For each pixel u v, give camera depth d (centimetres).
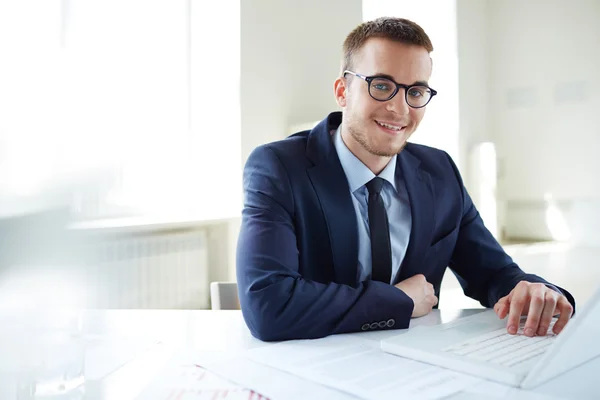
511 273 122
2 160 38
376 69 112
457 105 556
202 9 329
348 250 119
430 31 553
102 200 44
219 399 64
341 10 397
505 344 80
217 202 329
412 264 127
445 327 92
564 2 552
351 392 65
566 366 68
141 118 295
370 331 97
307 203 119
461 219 139
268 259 102
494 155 565
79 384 65
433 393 63
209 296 310
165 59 312
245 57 323
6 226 40
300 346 87
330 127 133
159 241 274
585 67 539
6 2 191
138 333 97
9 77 39
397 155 133
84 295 64
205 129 331
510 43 596
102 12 262
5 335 57
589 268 430
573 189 551
